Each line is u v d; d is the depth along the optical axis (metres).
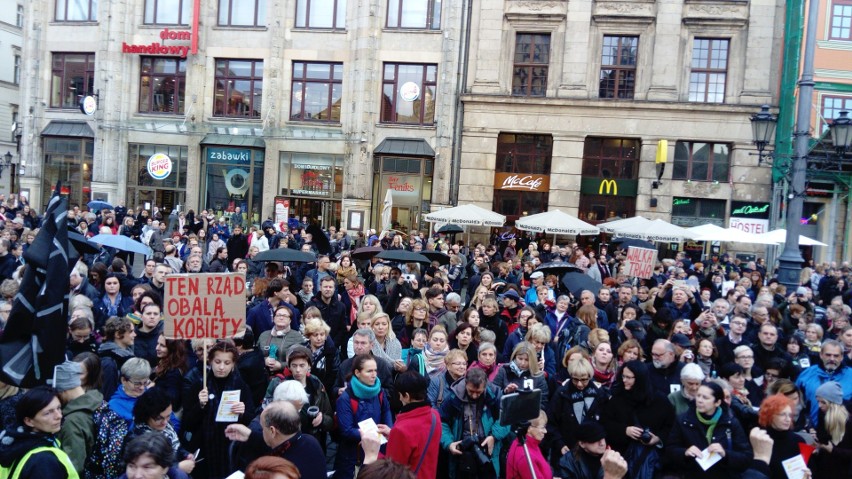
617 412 6.07
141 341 7.18
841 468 5.93
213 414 5.63
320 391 6.29
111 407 4.99
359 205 29.61
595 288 11.34
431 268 14.64
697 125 28.20
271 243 19.55
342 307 9.83
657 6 28.14
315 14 30.78
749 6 27.75
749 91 27.83
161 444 3.95
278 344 7.55
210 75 31.22
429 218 23.61
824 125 27.59
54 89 32.62
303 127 30.72
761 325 9.28
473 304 11.08
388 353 7.89
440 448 6.11
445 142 29.39
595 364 7.28
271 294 8.84
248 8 31.20
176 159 31.41
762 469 5.46
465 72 29.53
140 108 31.78
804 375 7.99
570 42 28.61
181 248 17.31
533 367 7.20
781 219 27.52
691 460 5.65
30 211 22.92
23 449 3.99
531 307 9.96
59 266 5.19
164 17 31.53
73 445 4.64
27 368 4.98
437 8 29.80
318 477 4.55
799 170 14.41
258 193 31.05
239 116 31.39
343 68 30.50
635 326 9.05
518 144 29.81
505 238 29.00
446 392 6.34
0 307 6.90
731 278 18.41
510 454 5.54
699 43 28.41
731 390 6.47
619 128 28.58
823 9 27.55
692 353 8.09
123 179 31.34
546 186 29.58
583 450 5.76
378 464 3.07
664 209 28.62
